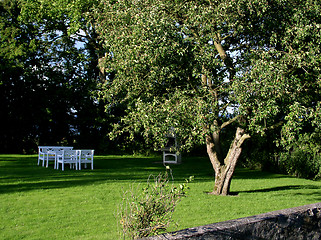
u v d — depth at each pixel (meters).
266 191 10.93
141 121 8.84
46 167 14.90
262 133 8.30
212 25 8.62
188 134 8.73
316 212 4.22
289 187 11.91
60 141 25.80
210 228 3.23
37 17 21.64
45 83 24.38
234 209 8.06
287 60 8.32
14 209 7.45
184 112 8.25
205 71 8.82
